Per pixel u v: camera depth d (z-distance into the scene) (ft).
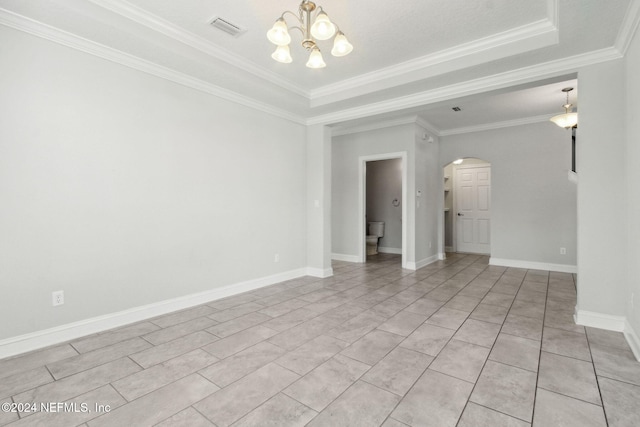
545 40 8.66
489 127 18.75
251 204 13.21
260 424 5.07
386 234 23.94
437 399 5.70
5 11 7.14
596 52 8.87
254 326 9.20
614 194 8.71
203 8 8.05
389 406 5.50
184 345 7.94
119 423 5.08
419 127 17.98
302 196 15.88
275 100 13.16
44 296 7.88
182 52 9.32
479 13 8.24
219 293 11.93
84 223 8.54
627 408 5.40
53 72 7.97
